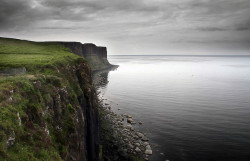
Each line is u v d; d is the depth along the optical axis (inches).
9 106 677.9
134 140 2016.5
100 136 1979.6
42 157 672.4
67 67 1663.4
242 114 2780.5
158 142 1985.7
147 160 1669.5
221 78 6638.8
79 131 1182.3
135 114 2815.0
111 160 1642.5
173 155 1754.4
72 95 1283.2
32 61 1590.8
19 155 585.0
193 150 1835.6
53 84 1125.7
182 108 3080.7
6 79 877.8
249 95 3951.8
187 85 5157.5
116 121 2506.2
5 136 569.3
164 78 6560.0
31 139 687.1
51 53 2426.2
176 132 2210.9
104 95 3966.5
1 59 1685.5
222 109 3016.7
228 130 2245.3
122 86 4968.0
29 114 774.5
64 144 910.4
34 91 903.1
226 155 1752.0
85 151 1332.4
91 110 1653.5
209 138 2060.8
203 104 3292.3
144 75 7386.8
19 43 3764.8
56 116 985.5
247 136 2095.2
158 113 2847.0
